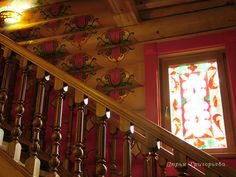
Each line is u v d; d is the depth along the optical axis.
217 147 3.27
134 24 3.90
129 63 3.86
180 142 1.99
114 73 3.87
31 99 3.66
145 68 3.73
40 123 2.34
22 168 2.21
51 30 4.31
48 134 3.70
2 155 2.30
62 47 4.17
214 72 3.59
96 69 3.96
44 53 4.22
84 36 4.12
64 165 2.99
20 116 2.44
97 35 4.06
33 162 2.22
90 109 3.16
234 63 3.43
